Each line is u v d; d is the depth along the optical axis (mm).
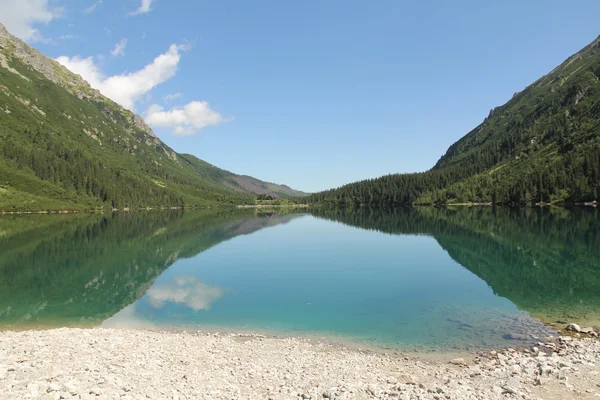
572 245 51094
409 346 18453
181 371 14234
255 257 48781
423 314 23953
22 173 169750
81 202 176125
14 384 10547
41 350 15711
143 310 25828
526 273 35625
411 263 42719
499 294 28297
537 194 158875
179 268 41469
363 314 24375
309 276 36969
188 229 88812
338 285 33000
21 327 22625
